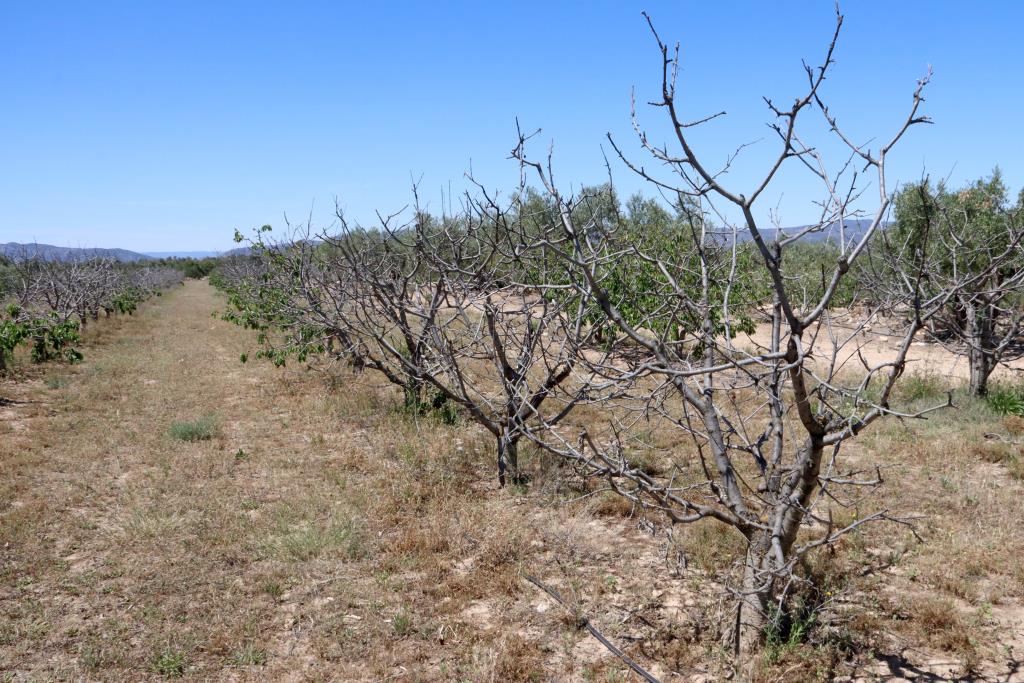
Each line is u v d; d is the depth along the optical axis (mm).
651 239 7746
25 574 5203
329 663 4160
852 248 3070
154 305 33812
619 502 6375
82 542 5770
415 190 6727
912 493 6547
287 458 8102
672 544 5516
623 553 5512
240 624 4539
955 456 7621
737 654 4086
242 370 13953
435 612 4672
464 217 6941
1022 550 5324
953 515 6051
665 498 4000
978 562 5105
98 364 14242
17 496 6766
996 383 10469
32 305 16906
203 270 78750
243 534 5906
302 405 10602
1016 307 8172
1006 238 10242
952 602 4574
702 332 4133
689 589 4949
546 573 5215
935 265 5855
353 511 6348
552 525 5992
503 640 4289
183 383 12523
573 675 4000
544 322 6602
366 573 5258
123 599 4863
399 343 9695
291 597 4914
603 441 8047
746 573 4031
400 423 9234
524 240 5238
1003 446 7738
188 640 4332
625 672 3996
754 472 7031
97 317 22578
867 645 4164
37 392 11430
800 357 3145
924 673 3908
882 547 5457
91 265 22781
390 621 4578
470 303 6691
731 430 4207
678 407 9391
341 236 7621
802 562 4727
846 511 6031
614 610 4676
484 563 5336
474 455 7875
